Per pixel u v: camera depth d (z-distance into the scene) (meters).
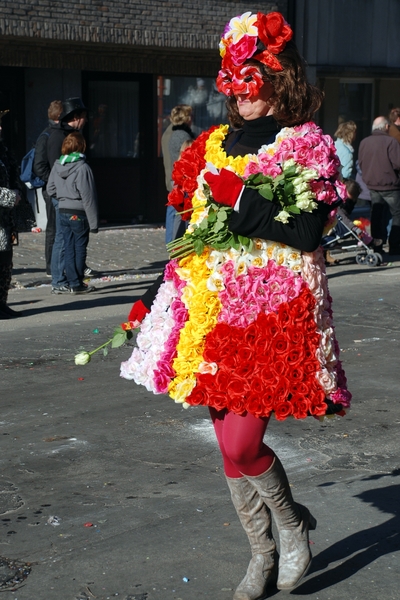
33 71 18.12
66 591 4.05
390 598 3.94
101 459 5.83
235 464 3.69
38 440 6.21
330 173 3.59
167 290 3.77
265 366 3.54
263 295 3.59
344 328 9.71
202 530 4.67
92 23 17.14
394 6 22.52
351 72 21.73
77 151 11.85
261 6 19.70
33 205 18.28
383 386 7.48
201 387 3.60
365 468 5.62
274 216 3.50
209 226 3.59
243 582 3.94
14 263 14.78
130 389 7.48
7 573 4.23
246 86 3.62
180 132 13.84
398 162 15.41
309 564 3.91
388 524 4.72
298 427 6.48
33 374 7.93
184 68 19.72
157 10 17.95
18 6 16.20
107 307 11.16
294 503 3.86
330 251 16.08
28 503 5.11
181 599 3.96
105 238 17.86
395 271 14.17
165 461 5.79
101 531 4.69
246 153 3.72
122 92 19.72
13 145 18.27
